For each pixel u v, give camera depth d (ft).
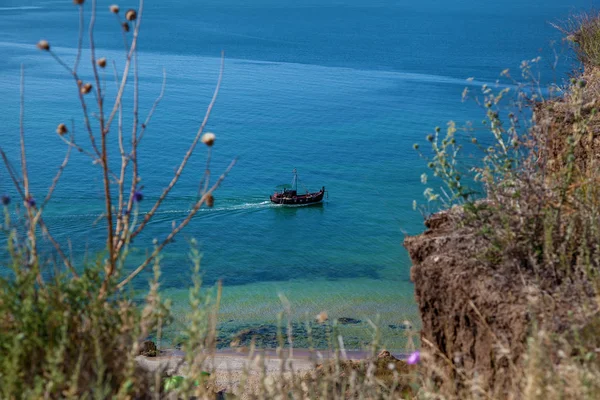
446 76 471.21
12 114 301.84
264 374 11.48
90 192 197.06
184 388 10.40
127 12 12.13
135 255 143.84
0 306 10.09
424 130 305.94
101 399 9.32
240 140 282.97
